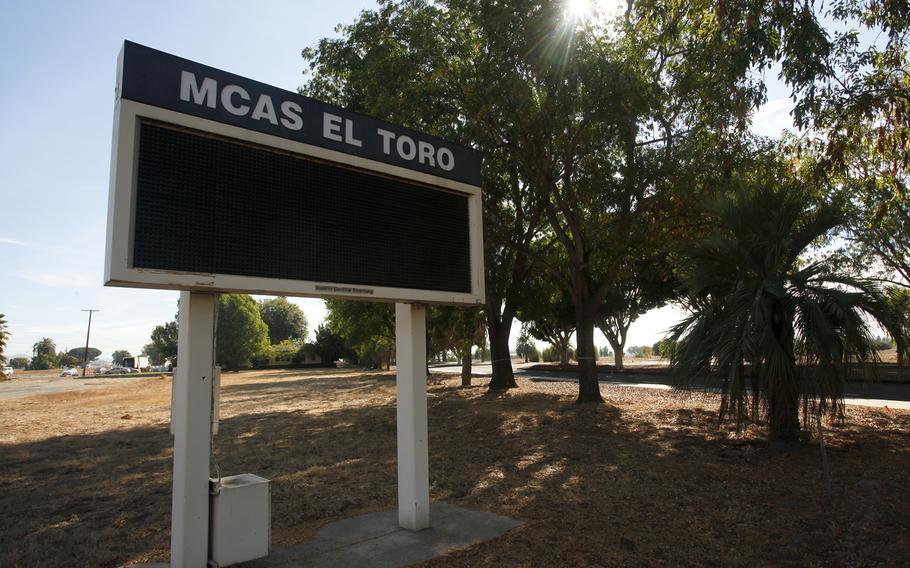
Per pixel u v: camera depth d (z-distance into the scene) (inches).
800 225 333.1
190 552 156.3
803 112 378.6
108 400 1021.8
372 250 195.2
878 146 399.2
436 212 218.7
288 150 174.7
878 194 448.8
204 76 159.6
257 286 162.7
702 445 351.9
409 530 210.4
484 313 946.7
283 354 3629.4
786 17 357.7
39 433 557.0
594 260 614.9
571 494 259.6
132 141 143.9
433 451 384.8
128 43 146.8
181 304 167.5
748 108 465.1
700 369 316.2
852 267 316.5
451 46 525.7
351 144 192.1
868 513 213.6
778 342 308.2
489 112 494.6
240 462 366.9
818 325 282.5
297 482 304.0
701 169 497.4
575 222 576.7
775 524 208.7
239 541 165.5
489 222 625.0
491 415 541.0
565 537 201.5
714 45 409.1
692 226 528.7
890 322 289.0
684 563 176.9
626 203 540.1
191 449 159.2
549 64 467.8
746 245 322.7
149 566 186.1
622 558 181.3
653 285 1136.8
